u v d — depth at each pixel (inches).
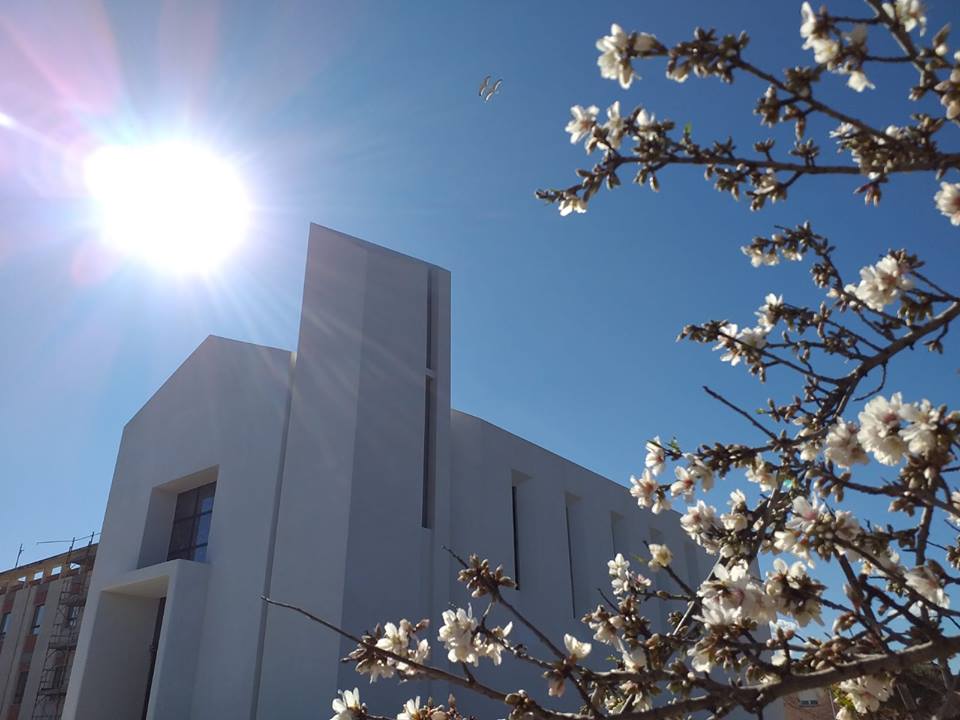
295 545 578.9
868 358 114.4
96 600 714.2
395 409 633.0
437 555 619.5
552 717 91.8
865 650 92.1
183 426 733.9
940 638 82.7
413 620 569.0
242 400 684.1
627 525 971.9
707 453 118.3
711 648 86.8
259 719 533.6
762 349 123.8
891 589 102.7
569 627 777.6
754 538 111.3
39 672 1369.3
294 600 557.0
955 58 87.4
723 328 128.5
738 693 85.6
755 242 133.0
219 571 620.1
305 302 682.2
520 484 821.9
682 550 1070.4
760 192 104.3
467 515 692.1
